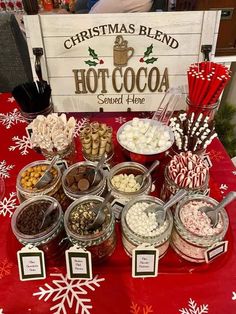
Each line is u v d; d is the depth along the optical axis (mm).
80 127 1139
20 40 1628
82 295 659
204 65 935
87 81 1087
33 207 731
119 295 658
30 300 654
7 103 1264
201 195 739
